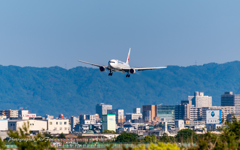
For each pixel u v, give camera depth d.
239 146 187.38
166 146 178.12
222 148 184.38
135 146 181.12
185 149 187.00
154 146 177.75
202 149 181.12
